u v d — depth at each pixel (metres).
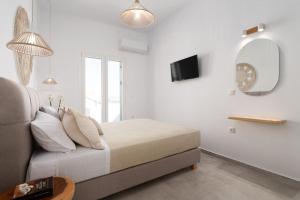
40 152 1.48
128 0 3.40
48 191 0.96
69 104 4.02
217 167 2.44
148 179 1.86
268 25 2.24
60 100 3.88
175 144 2.11
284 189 1.86
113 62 4.67
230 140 2.75
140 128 2.47
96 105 4.46
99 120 4.50
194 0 3.37
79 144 1.66
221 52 2.87
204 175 2.19
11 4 1.80
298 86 1.98
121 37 4.67
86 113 4.26
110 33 4.51
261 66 2.32
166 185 1.96
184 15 3.64
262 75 2.31
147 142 1.86
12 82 1.19
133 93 4.89
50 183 1.04
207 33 3.12
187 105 3.63
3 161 1.13
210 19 3.05
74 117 1.63
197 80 3.36
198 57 3.31
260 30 2.28
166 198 1.72
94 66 4.38
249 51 2.45
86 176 1.46
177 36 3.85
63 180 1.15
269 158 2.26
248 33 2.43
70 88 4.02
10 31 1.78
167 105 4.24
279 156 2.16
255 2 2.38
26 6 2.41
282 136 2.13
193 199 1.70
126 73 4.77
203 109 3.24
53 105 3.81
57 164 1.33
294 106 2.02
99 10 3.78
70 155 1.43
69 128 1.61
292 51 2.03
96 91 4.44
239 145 2.62
